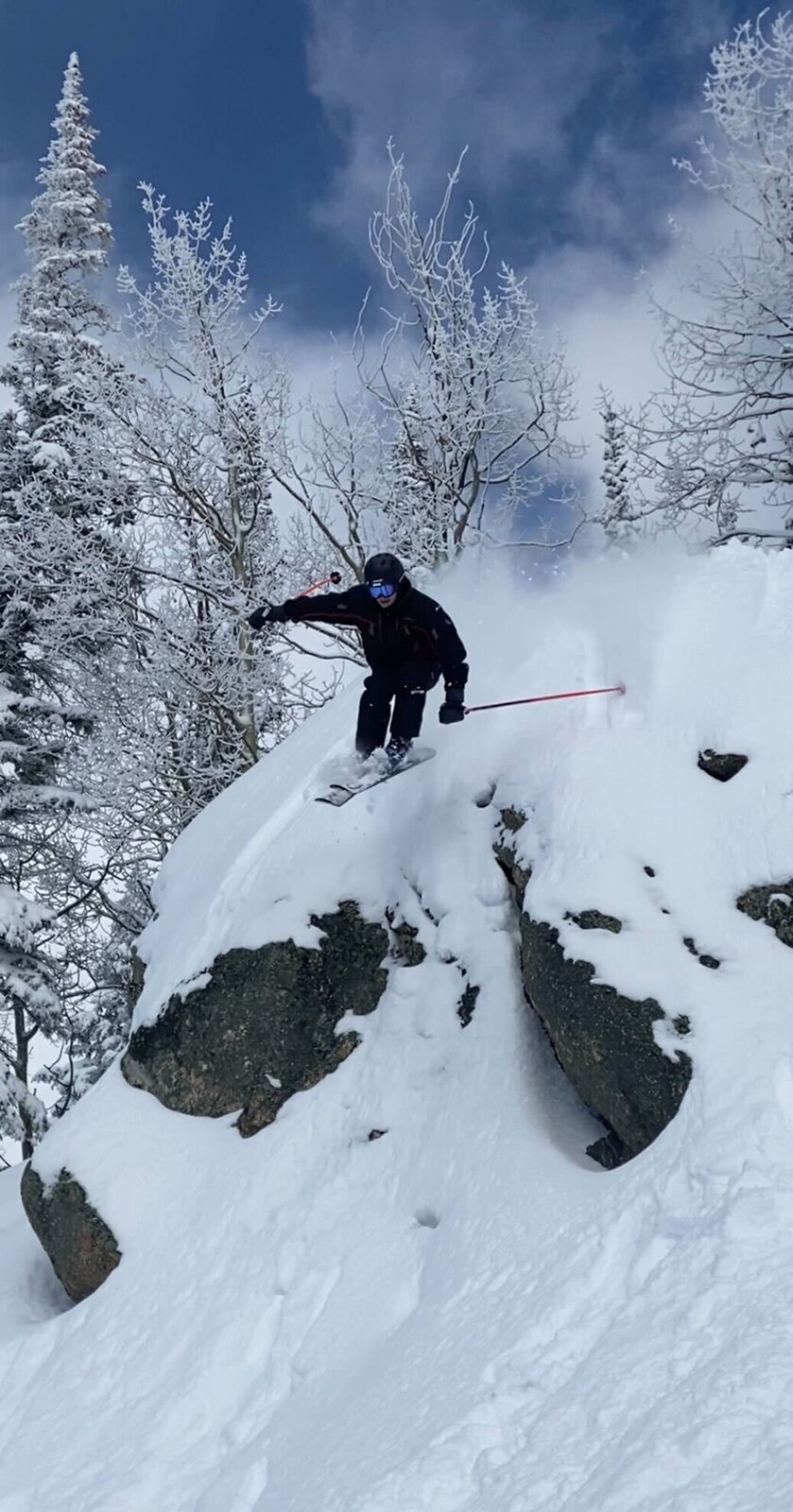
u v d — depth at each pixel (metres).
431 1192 4.51
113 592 14.34
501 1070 4.76
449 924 5.40
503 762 5.71
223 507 14.93
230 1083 5.61
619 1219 3.51
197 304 14.11
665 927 4.39
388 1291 4.22
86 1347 4.88
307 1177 5.00
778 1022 3.86
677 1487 2.34
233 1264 4.78
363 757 5.35
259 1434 3.89
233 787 7.74
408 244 13.41
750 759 4.74
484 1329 3.48
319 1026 5.54
